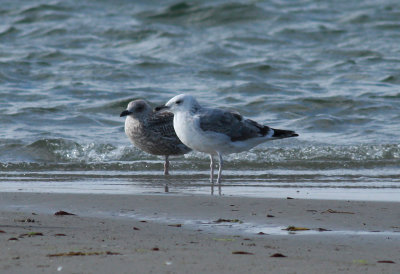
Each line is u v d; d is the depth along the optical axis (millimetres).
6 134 17875
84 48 29906
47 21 34250
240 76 25719
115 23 34031
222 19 35125
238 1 38250
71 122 19500
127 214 9258
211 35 32594
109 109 21047
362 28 33594
